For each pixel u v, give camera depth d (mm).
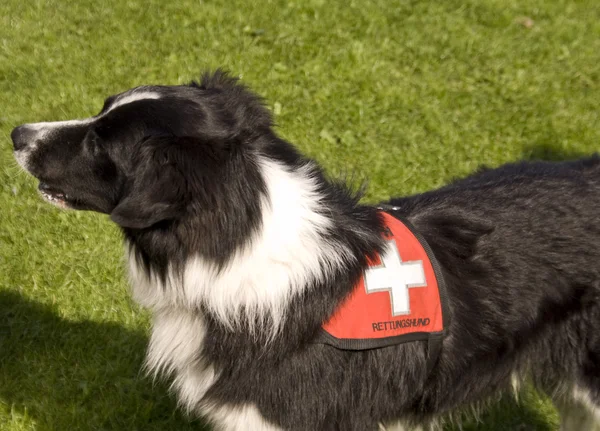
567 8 8914
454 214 3520
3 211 5434
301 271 2979
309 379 3111
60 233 5312
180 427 4344
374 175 6121
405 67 7484
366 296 3121
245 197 2895
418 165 6305
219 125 3029
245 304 2973
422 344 3324
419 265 3248
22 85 6773
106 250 5207
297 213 2990
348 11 8125
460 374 3477
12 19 7605
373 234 3223
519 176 3746
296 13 8016
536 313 3484
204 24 7789
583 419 3961
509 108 7176
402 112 6895
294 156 3184
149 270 3117
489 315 3422
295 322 3014
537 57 7941
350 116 6742
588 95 7531
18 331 4727
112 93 6770
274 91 6883
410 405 3471
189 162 2824
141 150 2920
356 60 7402
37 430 4223
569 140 6863
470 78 7477
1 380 4480
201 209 2842
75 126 3238
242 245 2895
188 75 7066
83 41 7422
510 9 8641
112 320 4809
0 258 5125
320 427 3199
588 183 3680
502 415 4676
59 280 5012
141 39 7523
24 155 3281
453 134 6711
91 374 4508
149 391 4473
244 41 7570
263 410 3133
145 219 2785
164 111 3023
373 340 3129
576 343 3621
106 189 3209
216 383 3174
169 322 3254
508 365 3568
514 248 3455
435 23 8211
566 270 3482
